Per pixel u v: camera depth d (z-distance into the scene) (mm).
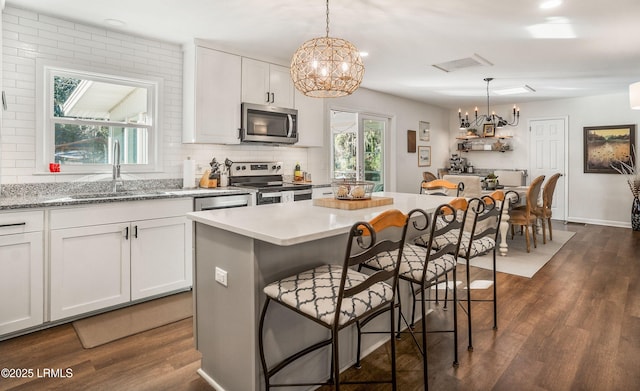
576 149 6742
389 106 6426
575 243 5098
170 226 3098
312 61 2434
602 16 3059
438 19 3129
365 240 2199
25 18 2947
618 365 2088
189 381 1976
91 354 2227
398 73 4895
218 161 4172
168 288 3105
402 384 1941
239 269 1739
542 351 2248
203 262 1992
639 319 2680
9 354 2221
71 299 2625
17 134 2945
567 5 2861
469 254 2260
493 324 2613
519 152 7344
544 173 7098
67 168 3205
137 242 2914
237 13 3016
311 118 4715
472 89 5941
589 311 2828
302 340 1889
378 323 2330
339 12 2994
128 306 2920
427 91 6117
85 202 2631
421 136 7277
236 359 1790
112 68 3398
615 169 6344
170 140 3803
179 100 3846
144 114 3688
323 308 1435
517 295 3164
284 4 2846
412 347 2312
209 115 3750
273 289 1587
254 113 4035
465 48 3885
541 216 5043
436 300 2877
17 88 2930
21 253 2408
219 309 1888
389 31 3389
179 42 3723
